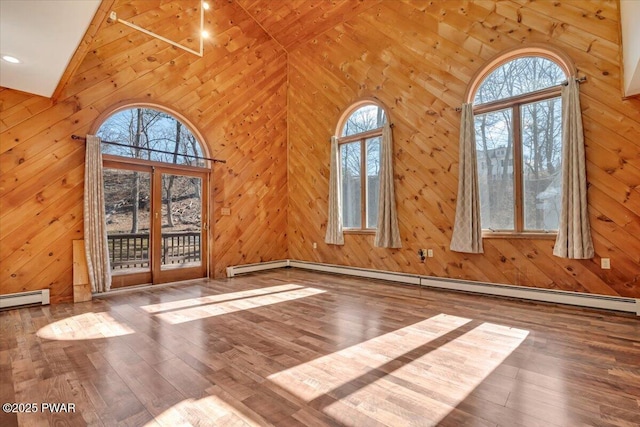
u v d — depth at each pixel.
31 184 3.46
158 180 4.52
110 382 1.82
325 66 5.52
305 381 1.83
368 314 3.10
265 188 5.84
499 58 3.69
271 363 2.06
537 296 3.44
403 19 4.50
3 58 2.70
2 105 3.30
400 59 4.53
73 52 2.64
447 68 4.09
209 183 5.07
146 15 4.30
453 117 4.04
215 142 5.09
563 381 1.80
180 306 3.43
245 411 1.54
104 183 4.05
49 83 3.20
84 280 3.69
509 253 3.64
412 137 4.40
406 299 3.66
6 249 3.32
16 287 3.37
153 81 4.37
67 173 3.69
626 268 3.00
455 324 2.78
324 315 3.08
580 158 3.12
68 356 2.17
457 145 4.01
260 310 3.26
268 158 5.89
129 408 1.57
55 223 3.61
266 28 5.75
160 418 1.49
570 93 3.18
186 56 4.73
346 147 5.32
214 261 5.05
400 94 4.52
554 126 3.44
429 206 4.25
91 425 1.44
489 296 3.72
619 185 3.01
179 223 4.76
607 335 2.47
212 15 5.04
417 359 2.11
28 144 3.44
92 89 3.85
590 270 3.17
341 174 5.38
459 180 3.89
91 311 3.25
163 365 2.04
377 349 2.27
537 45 3.42
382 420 1.47
